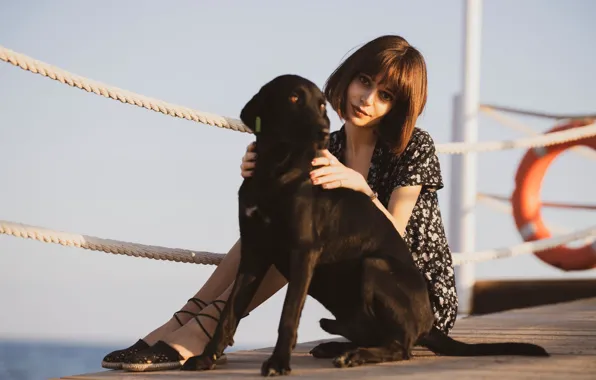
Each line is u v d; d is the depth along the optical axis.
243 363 3.07
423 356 3.14
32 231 3.32
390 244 3.06
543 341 3.66
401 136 3.30
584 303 6.02
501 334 3.96
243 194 2.93
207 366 2.85
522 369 2.74
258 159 2.92
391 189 3.39
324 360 3.12
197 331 3.03
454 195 7.27
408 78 3.25
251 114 3.00
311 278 2.88
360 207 3.05
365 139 3.49
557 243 5.99
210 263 3.90
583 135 5.88
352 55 3.35
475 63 7.27
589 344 3.53
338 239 2.99
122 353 3.01
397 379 2.56
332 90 3.41
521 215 7.78
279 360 2.69
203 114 3.78
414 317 2.97
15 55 3.31
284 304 2.80
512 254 5.66
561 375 2.61
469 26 7.28
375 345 3.04
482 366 2.82
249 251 2.97
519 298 6.73
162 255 3.73
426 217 3.37
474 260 5.38
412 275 3.02
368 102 3.27
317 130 2.87
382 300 2.94
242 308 2.96
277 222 2.86
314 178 2.92
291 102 2.94
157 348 2.94
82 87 3.49
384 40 3.30
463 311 6.84
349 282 3.04
